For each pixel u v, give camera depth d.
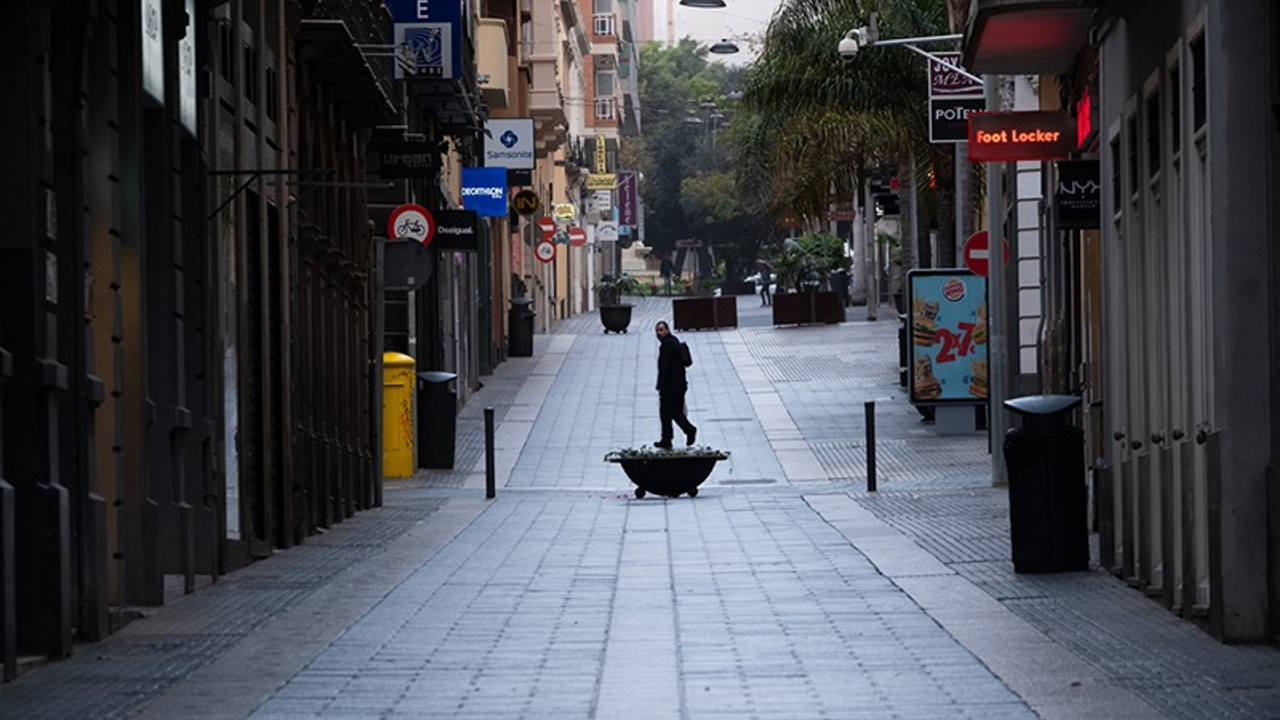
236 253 27.91
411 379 46.97
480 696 14.81
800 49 60.75
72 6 18.77
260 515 29.14
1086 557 23.69
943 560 25.36
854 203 123.69
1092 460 30.38
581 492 42.72
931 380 51.75
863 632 18.42
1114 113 23.55
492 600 21.56
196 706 14.48
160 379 23.25
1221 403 17.28
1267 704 14.00
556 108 86.00
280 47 31.02
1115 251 23.81
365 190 42.69
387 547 29.72
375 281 41.72
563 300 118.62
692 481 40.03
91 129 20.12
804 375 70.94
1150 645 17.23
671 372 51.34
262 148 29.56
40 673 16.45
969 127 31.08
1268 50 17.17
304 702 14.60
